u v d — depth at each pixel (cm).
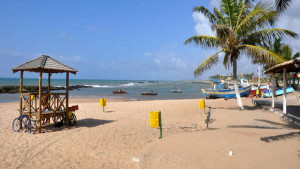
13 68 905
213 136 677
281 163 421
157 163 446
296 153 480
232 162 436
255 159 448
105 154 596
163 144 593
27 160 559
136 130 911
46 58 940
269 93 2612
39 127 874
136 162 527
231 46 1424
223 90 2739
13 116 1307
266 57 1266
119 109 1623
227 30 1312
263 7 1267
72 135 828
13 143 721
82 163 531
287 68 1105
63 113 987
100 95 3862
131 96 3650
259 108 1543
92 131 896
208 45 1509
